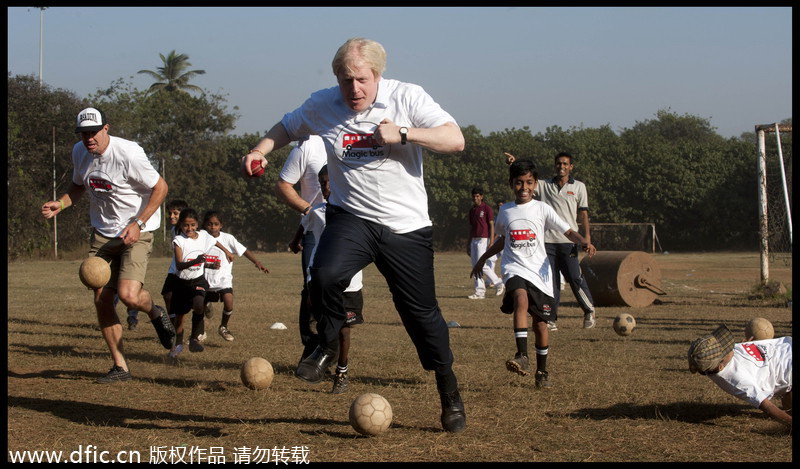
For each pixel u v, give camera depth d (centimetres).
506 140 4697
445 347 462
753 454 429
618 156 4531
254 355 802
